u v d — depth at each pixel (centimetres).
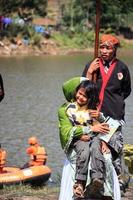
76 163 683
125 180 943
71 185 687
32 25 7950
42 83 4469
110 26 8525
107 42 816
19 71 5444
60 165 1741
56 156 1888
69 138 680
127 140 2172
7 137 2314
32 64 6256
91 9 8606
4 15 8056
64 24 8438
